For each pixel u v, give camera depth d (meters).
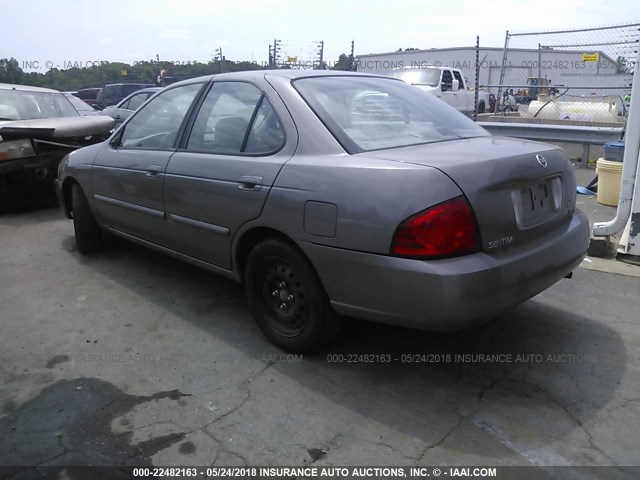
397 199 2.57
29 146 6.71
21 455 2.45
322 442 2.53
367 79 3.80
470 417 2.69
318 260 2.87
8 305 4.05
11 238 5.80
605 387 2.92
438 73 16.14
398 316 2.67
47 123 6.79
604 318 3.73
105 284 4.45
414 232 2.52
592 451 2.45
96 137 7.29
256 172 3.16
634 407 2.75
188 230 3.73
